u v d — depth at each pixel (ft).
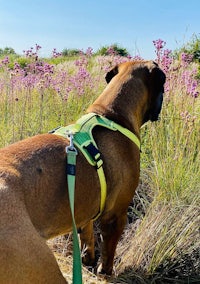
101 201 3.52
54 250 4.58
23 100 7.18
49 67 6.98
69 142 3.37
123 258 4.46
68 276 4.07
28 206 2.84
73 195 3.07
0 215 2.51
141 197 5.46
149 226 4.64
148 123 6.27
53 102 7.28
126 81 4.18
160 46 5.85
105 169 3.57
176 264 4.54
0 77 9.14
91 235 4.42
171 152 5.71
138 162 3.94
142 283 4.29
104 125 3.74
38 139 3.28
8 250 2.40
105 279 4.18
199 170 5.44
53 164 3.11
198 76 8.45
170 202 4.94
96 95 7.57
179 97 6.39
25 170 2.94
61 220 3.16
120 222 3.95
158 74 4.27
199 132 5.98
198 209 4.82
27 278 2.46
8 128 6.53
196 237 4.64
